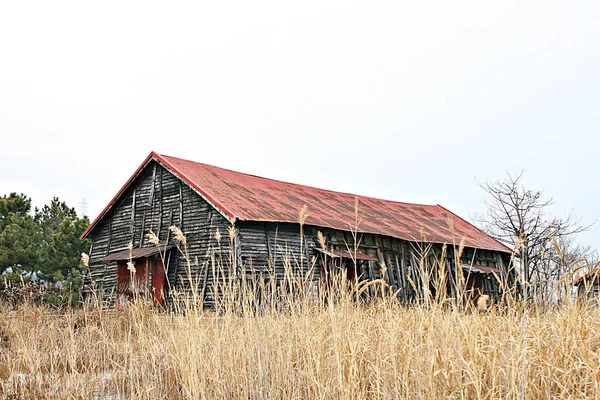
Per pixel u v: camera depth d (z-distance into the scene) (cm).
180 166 2255
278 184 2708
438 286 531
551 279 563
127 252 2194
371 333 605
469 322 521
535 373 492
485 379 487
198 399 604
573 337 492
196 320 675
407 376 496
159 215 2219
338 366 517
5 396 717
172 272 2072
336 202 2805
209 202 1972
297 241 2111
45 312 1102
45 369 802
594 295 555
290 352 621
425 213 3394
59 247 3197
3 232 3072
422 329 525
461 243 502
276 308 716
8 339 1021
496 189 2706
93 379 733
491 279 2931
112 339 866
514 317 553
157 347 779
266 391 601
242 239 1931
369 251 2383
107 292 2306
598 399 440
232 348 664
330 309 564
